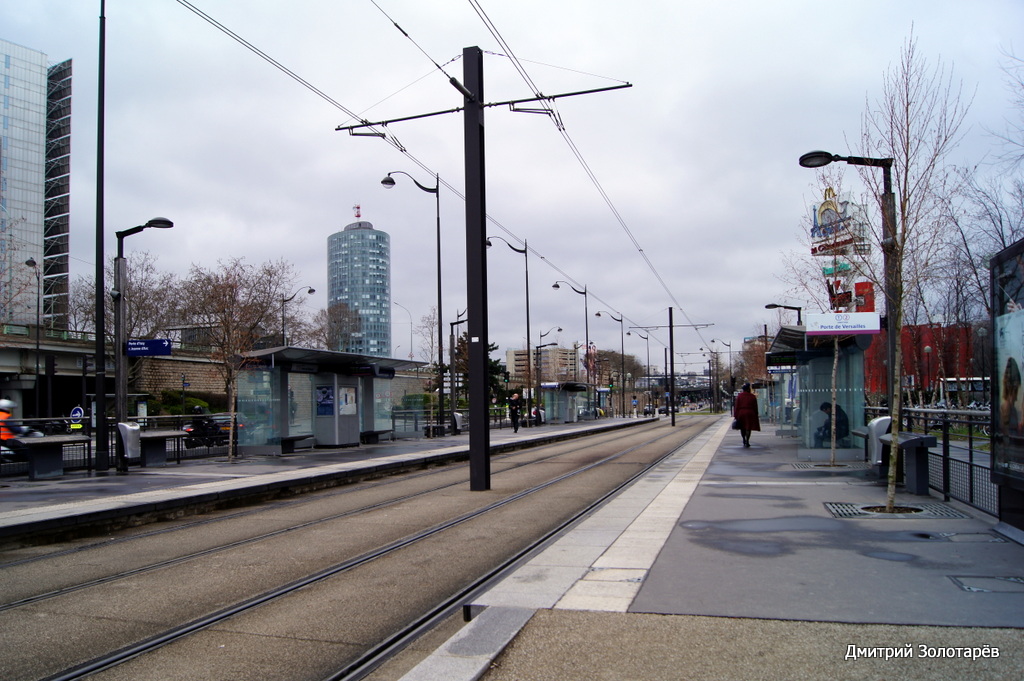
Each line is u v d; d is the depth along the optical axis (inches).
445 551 363.3
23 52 3695.9
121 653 220.8
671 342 2044.8
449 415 1546.5
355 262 5807.1
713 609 225.6
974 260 954.7
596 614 224.5
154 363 2054.6
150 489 574.9
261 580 310.2
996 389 326.3
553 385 2107.5
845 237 714.8
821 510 413.4
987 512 377.1
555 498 555.5
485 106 623.8
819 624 208.5
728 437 1262.3
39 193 3735.2
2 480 689.6
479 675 180.7
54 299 2586.1
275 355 933.8
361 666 209.6
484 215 618.5
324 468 711.1
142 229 772.0
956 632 199.0
